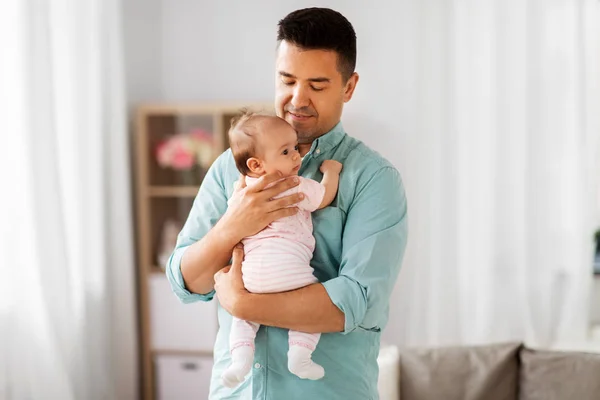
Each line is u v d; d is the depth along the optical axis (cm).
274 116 151
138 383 394
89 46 344
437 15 374
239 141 152
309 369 143
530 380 292
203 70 418
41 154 295
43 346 293
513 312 374
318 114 149
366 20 399
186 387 388
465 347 307
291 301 141
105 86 369
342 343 150
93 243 353
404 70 396
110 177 374
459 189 377
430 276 380
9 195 281
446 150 377
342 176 151
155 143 397
